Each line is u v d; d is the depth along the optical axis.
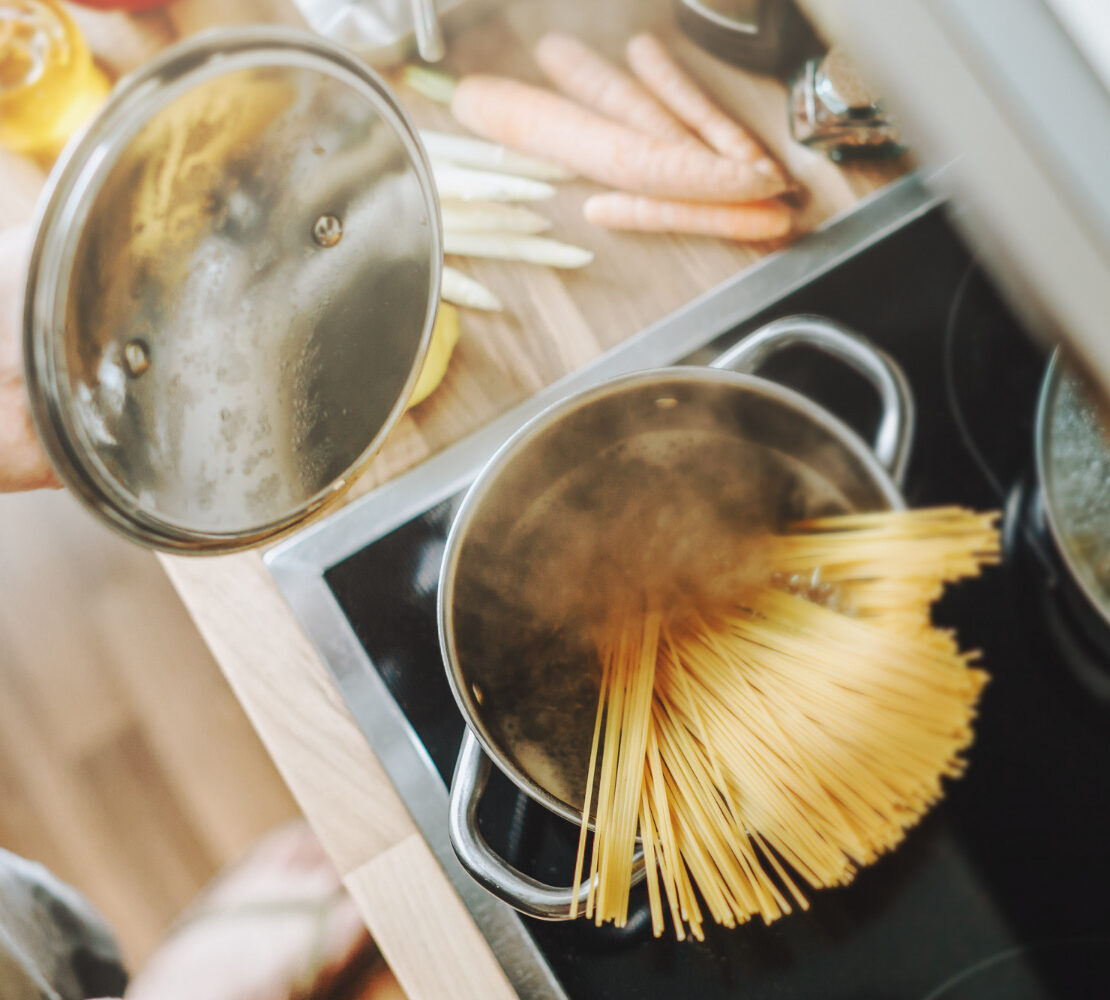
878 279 0.77
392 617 0.73
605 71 0.82
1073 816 0.69
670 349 0.77
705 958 0.69
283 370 0.58
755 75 0.82
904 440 0.70
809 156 0.80
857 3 0.39
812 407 0.68
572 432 0.67
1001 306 0.75
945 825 0.70
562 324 0.79
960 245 0.77
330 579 0.74
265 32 0.52
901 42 0.38
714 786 0.70
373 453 0.64
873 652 0.70
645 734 0.69
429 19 0.80
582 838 0.65
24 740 1.18
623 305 0.79
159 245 0.53
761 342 0.70
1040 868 0.69
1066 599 0.71
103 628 1.19
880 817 0.69
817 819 0.68
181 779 1.18
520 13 0.83
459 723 0.72
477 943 0.70
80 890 1.17
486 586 0.68
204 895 0.97
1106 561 0.68
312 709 0.73
